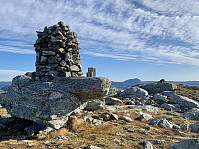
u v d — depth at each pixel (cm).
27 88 1269
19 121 1366
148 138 1150
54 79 1280
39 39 1423
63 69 1368
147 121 1842
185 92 4400
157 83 4947
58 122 1138
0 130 1190
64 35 1433
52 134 1073
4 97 1441
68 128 1230
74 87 1179
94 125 1388
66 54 1383
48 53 1331
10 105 1343
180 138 1230
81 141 942
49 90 1180
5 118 1537
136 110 2500
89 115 1788
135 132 1297
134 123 1673
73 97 1227
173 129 1522
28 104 1191
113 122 1623
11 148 802
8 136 1055
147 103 3400
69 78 1248
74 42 1530
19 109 1242
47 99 1145
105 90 1177
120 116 1947
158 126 1673
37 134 1068
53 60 1349
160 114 2412
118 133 1195
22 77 1375
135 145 944
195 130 1580
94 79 1161
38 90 1193
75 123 1278
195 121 2072
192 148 721
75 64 1538
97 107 2284
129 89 4269
